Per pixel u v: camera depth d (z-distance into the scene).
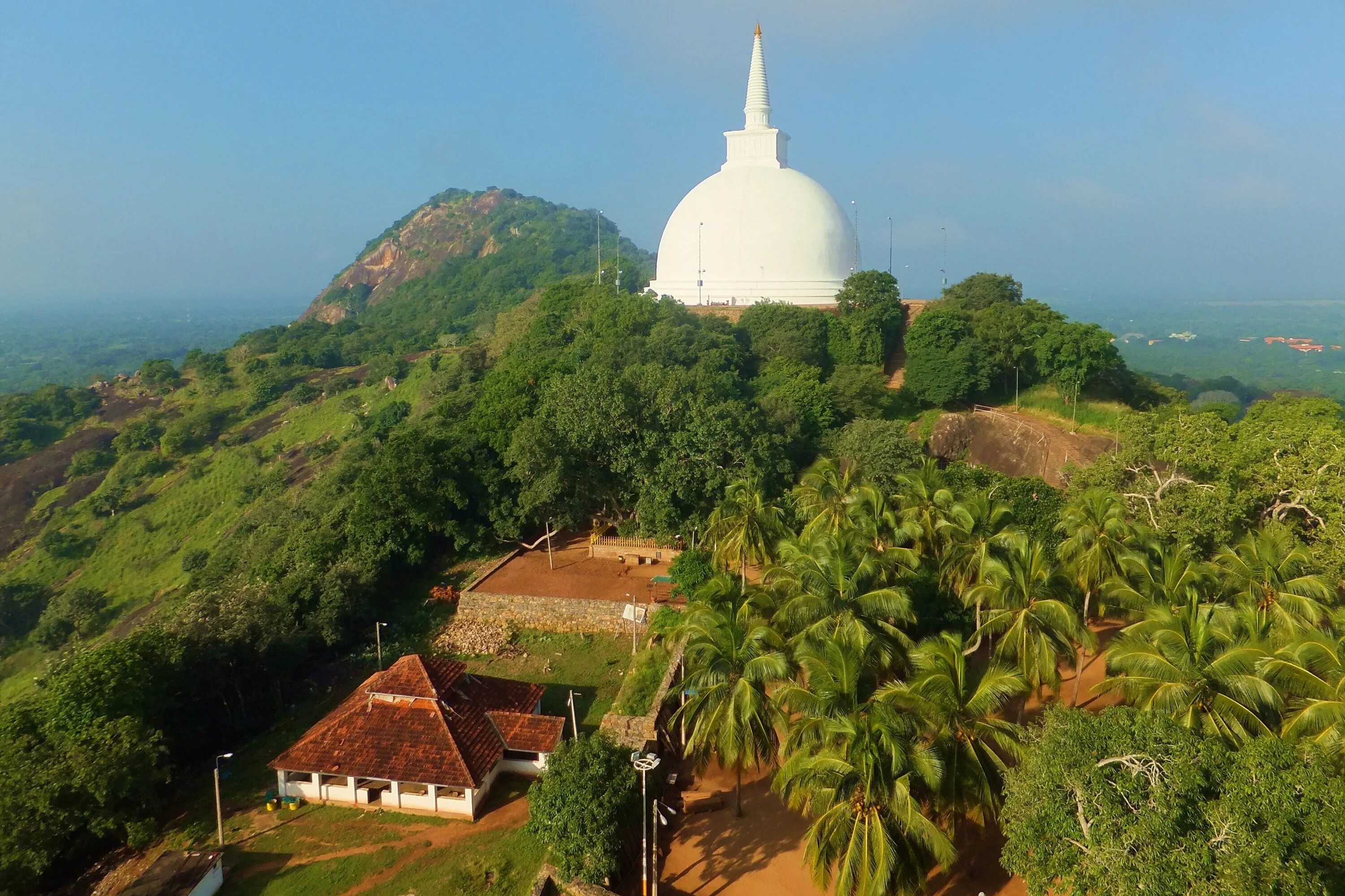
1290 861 19.45
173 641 36.59
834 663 27.06
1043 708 36.19
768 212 87.12
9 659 77.06
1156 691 26.84
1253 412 66.56
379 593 50.28
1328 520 43.56
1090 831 21.34
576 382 55.41
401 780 31.83
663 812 31.77
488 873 28.67
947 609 39.16
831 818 24.33
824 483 45.53
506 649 45.12
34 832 28.12
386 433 93.00
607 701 39.59
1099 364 67.75
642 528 51.84
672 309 78.81
